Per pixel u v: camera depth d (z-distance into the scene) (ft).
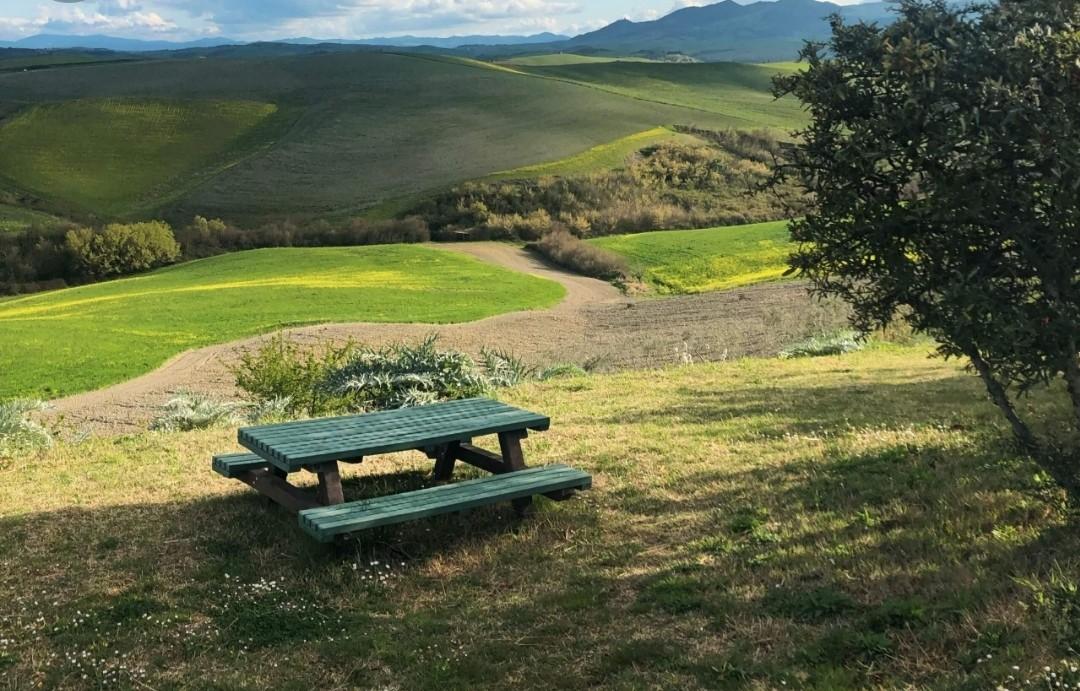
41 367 109.70
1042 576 13.38
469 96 378.73
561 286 189.06
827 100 13.32
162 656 14.33
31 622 15.61
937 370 41.78
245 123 352.69
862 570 14.93
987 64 12.40
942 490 18.47
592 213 263.49
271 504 21.61
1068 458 14.55
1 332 131.64
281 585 16.85
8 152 321.11
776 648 12.73
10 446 33.88
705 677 12.06
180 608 16.03
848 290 14.65
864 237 13.50
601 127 338.34
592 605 15.07
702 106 384.88
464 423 21.15
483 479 19.69
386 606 15.94
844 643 12.41
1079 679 10.25
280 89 390.21
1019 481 18.20
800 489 20.15
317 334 130.21
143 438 35.19
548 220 256.52
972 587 13.41
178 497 23.04
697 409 33.06
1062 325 12.13
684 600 14.69
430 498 18.30
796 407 32.01
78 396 96.32
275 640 14.75
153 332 133.80
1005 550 14.65
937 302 13.05
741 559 16.22
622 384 43.47
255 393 50.06
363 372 44.55
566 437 28.58
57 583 17.43
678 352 86.74
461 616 15.20
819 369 45.50
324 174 301.63
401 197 277.23
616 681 12.32
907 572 14.53
